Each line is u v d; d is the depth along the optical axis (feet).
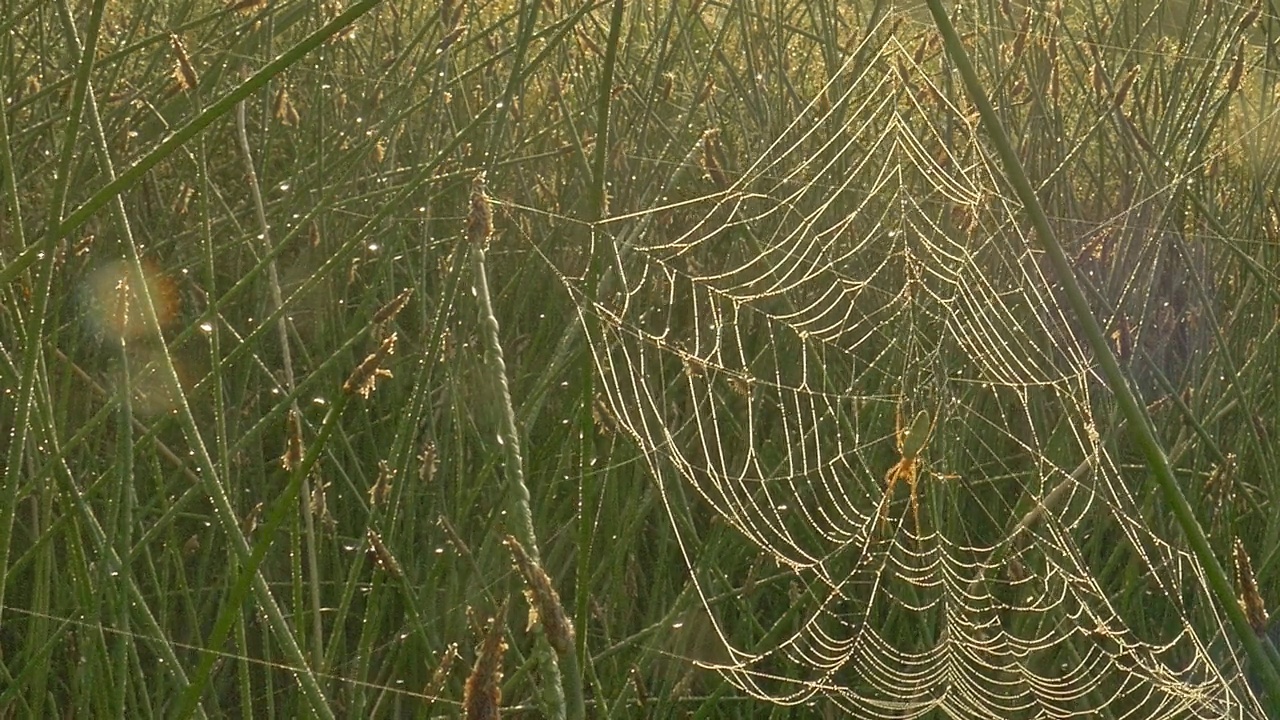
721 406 3.29
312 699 2.50
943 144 3.11
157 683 2.77
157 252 3.34
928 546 3.17
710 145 3.18
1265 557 3.06
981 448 3.28
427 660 2.74
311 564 2.78
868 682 3.04
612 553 3.00
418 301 3.35
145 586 3.01
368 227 2.75
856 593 3.16
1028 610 3.03
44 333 3.06
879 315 3.36
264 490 3.07
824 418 3.15
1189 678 3.02
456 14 3.26
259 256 3.22
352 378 2.29
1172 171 3.29
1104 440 3.08
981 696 3.03
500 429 2.48
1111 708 3.08
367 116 3.37
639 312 3.32
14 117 3.29
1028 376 3.24
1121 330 3.11
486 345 2.50
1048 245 2.23
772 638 2.94
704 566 2.97
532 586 2.19
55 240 2.35
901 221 3.24
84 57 2.35
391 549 2.80
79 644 2.85
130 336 3.20
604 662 3.01
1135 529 3.07
